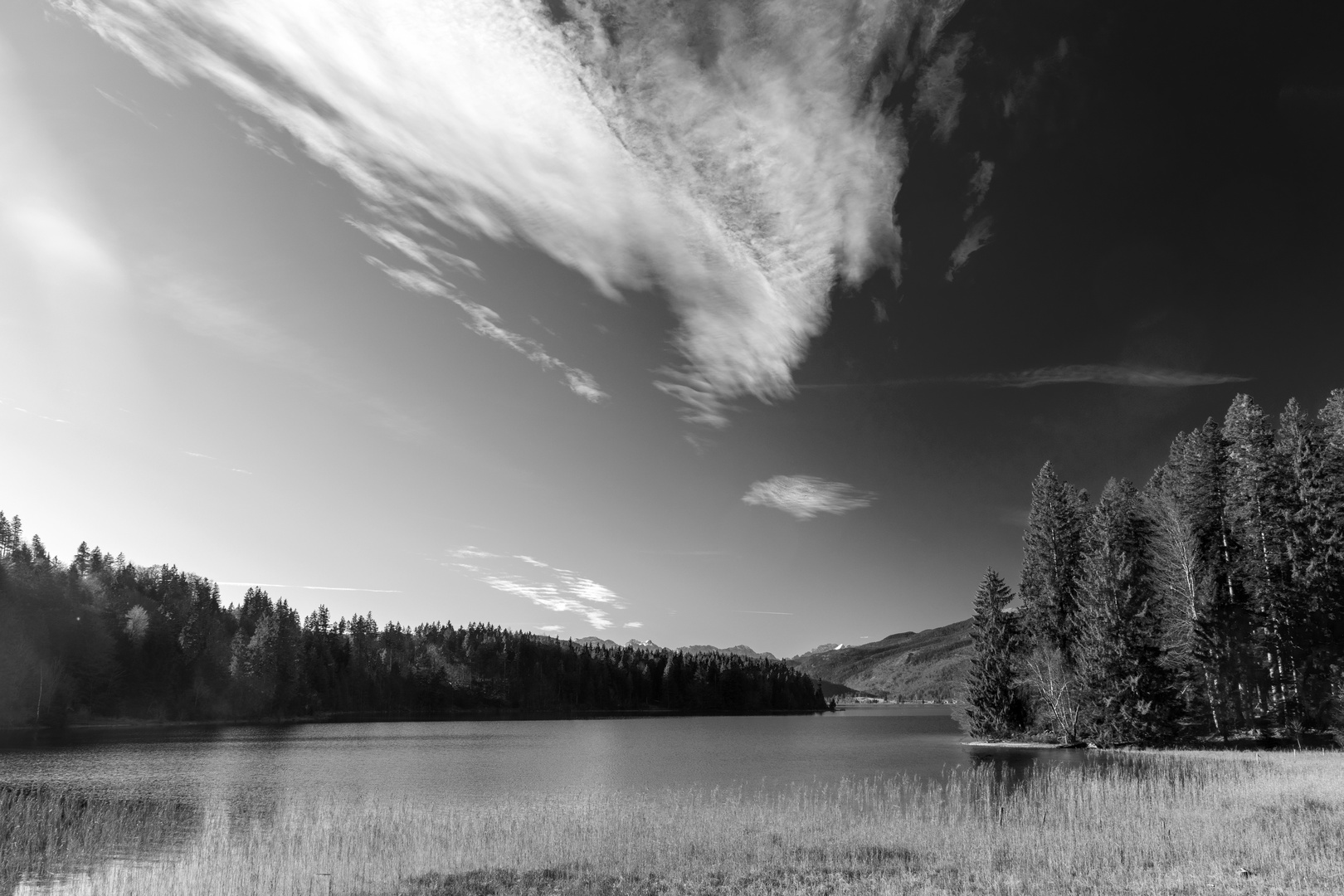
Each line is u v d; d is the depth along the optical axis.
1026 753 61.12
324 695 173.75
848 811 28.38
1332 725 52.44
